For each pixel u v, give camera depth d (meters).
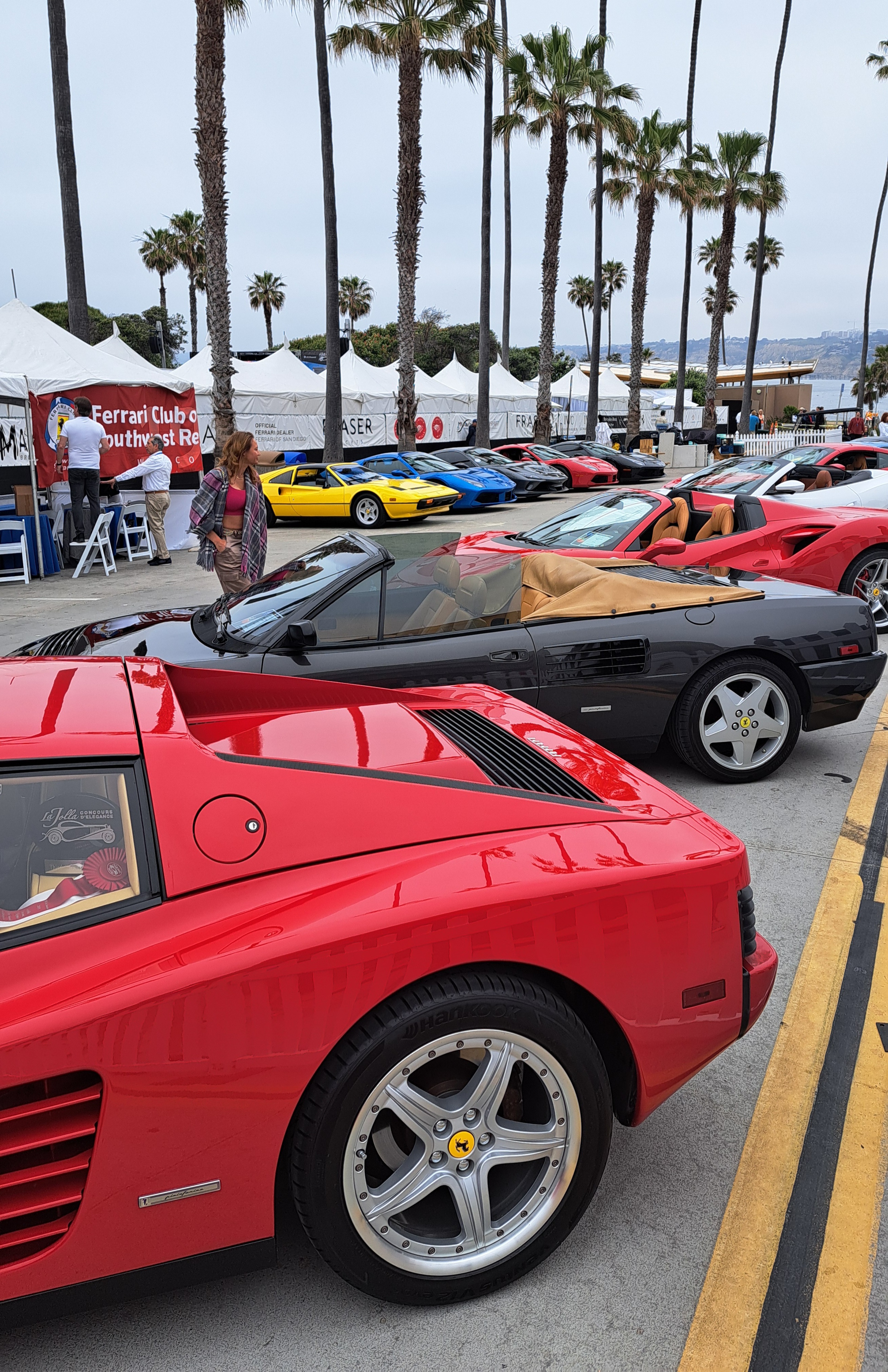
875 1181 2.28
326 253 23.00
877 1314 1.92
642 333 38.12
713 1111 2.55
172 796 1.85
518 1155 1.92
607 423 39.62
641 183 36.81
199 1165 1.71
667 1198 2.25
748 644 4.55
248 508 6.65
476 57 25.39
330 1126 1.74
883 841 4.19
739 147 40.88
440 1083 1.91
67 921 1.73
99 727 1.95
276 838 1.85
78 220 17.95
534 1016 1.84
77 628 4.87
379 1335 1.89
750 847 4.13
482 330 29.41
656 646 4.45
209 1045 1.66
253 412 25.45
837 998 3.03
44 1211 1.69
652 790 2.35
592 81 30.50
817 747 5.48
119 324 68.06
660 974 1.98
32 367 13.37
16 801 1.81
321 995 1.71
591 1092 1.93
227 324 18.42
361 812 1.94
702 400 73.06
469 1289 1.94
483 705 2.91
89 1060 1.60
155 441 13.36
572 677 4.36
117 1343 1.89
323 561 4.57
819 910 3.59
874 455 12.68
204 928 1.73
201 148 17.72
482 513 19.94
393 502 17.19
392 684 4.11
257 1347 1.87
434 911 1.78
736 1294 1.98
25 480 13.82
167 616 4.75
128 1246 1.70
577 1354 1.84
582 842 2.01
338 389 23.45
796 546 7.05
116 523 13.46
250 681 2.61
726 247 42.62
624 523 6.77
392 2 23.55
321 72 22.03
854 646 4.69
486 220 28.70
